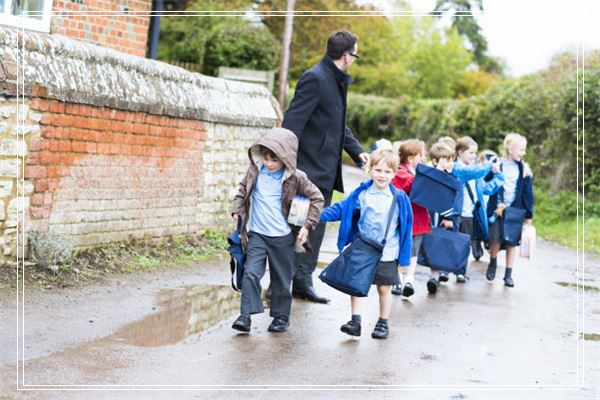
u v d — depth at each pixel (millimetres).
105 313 9578
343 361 8602
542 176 29016
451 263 12508
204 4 37125
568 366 8969
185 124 14148
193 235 14797
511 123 31547
